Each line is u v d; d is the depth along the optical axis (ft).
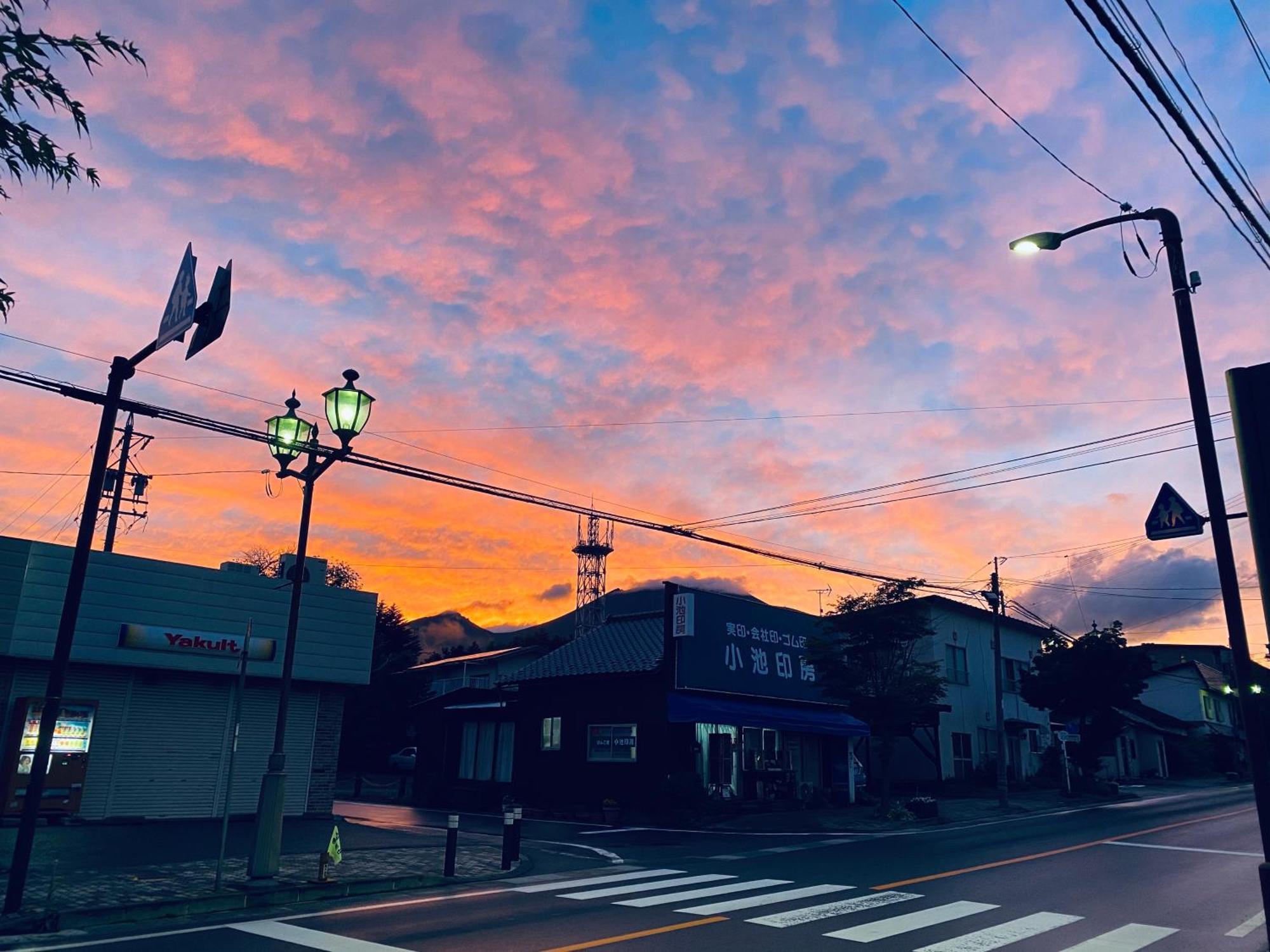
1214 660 223.51
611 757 91.04
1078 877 44.27
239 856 46.70
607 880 43.39
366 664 73.97
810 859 52.11
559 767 95.20
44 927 29.37
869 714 89.30
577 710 95.66
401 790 111.65
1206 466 27.86
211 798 64.90
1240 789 141.08
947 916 33.47
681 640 89.92
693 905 35.58
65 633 33.58
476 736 108.27
